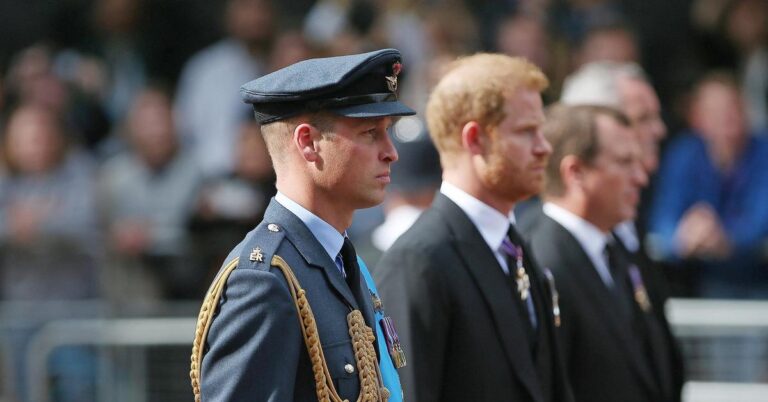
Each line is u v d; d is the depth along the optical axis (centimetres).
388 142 1292
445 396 1538
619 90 2175
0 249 2894
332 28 3500
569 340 1823
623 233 2041
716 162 2988
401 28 3384
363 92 1272
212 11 3862
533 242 1875
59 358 2720
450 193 1628
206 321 1238
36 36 3909
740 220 2950
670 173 3023
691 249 2873
